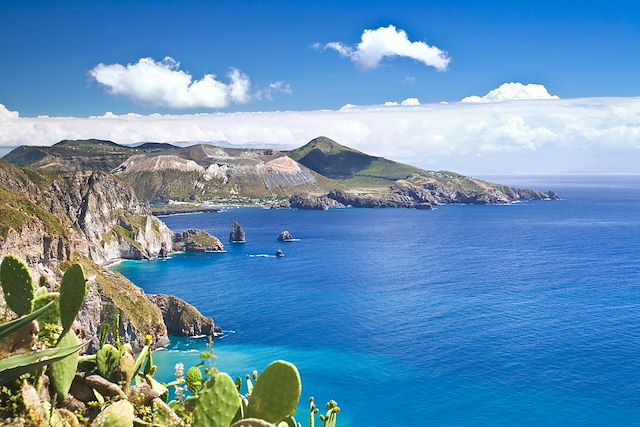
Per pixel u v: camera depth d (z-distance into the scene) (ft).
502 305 428.97
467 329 366.02
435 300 448.24
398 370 293.23
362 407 249.34
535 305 428.15
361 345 334.24
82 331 26.48
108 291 352.69
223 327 378.12
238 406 22.94
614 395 261.03
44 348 22.57
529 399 257.34
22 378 20.89
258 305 439.63
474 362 304.09
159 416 23.86
